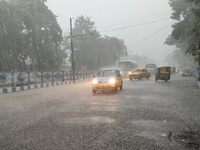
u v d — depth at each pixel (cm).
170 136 435
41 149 378
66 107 816
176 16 3256
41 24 4088
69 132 476
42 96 1243
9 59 3022
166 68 2331
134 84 2014
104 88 1279
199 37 963
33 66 3956
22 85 2006
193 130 478
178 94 1180
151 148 370
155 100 956
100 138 429
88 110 741
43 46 4081
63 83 2716
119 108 766
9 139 438
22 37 3434
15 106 877
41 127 525
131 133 459
